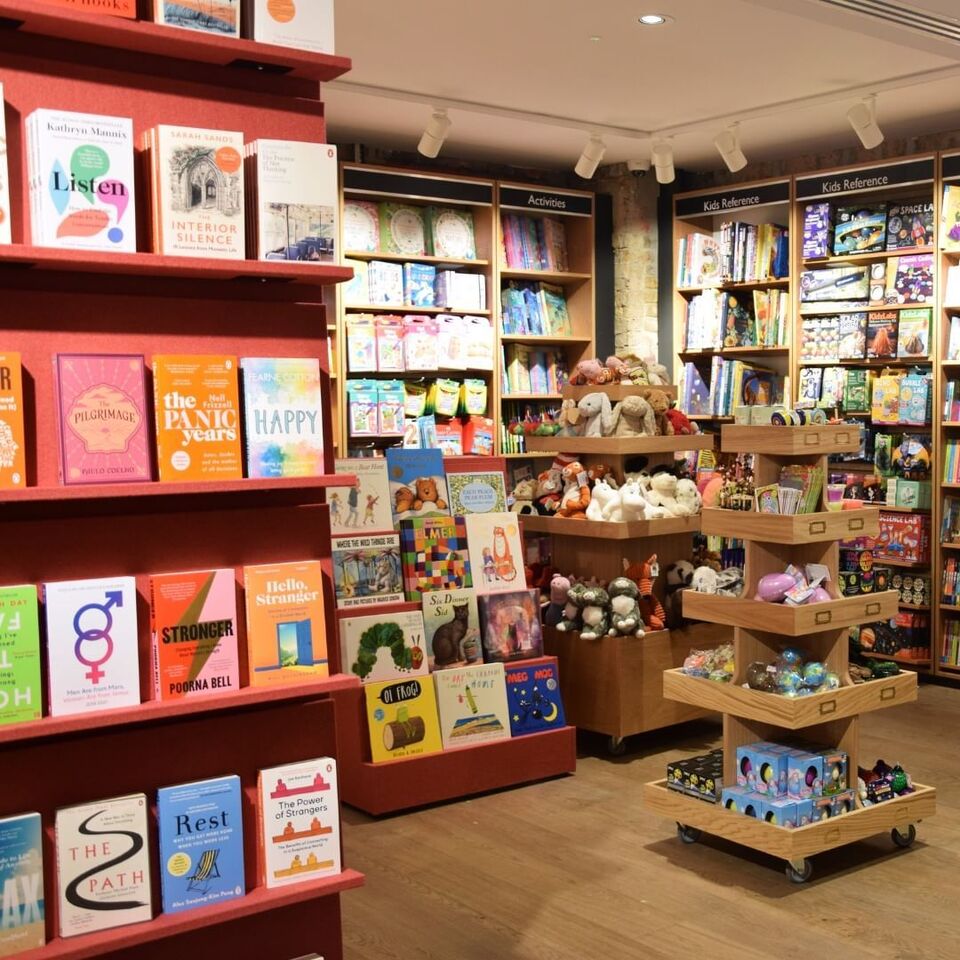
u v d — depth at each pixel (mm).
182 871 2662
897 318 7000
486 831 4555
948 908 3793
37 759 2621
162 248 2645
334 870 2855
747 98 6500
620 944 3561
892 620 7086
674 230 8141
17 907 2467
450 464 5457
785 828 3947
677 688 4336
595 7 4941
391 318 7234
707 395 8148
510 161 8039
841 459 7477
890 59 5742
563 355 8367
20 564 2623
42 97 2617
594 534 5508
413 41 5414
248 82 2889
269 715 2895
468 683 5027
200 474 2701
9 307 2598
